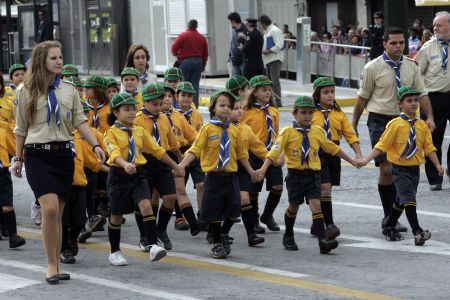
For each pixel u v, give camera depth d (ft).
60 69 43.83
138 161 47.91
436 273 44.68
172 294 41.52
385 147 51.93
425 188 68.69
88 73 165.17
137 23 156.66
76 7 165.78
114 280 44.57
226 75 147.74
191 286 43.09
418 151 51.70
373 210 61.93
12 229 52.60
